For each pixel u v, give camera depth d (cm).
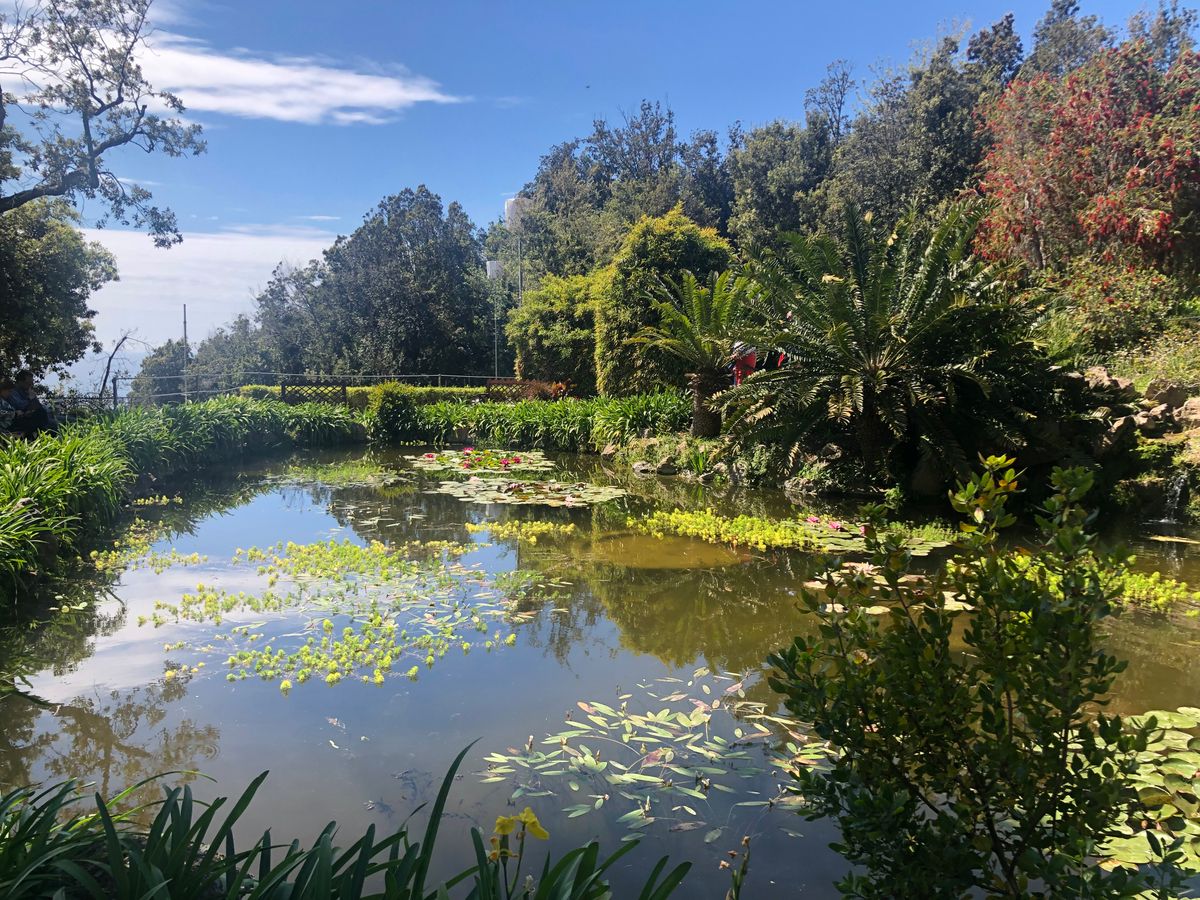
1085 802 182
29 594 587
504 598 600
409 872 156
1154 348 1080
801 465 1082
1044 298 913
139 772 332
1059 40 2652
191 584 627
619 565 701
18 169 1439
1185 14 2033
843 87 3641
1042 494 872
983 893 242
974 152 2338
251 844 276
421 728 376
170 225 1570
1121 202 1201
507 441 1670
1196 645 478
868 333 950
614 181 4369
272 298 3753
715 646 500
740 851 280
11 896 154
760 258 1028
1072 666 175
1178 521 818
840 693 200
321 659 462
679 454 1290
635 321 1797
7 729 372
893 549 212
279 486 1165
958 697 194
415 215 3622
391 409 1773
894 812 185
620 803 311
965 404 938
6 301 1539
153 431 1159
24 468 672
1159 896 182
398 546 779
